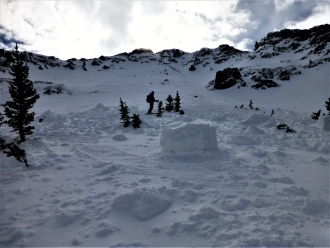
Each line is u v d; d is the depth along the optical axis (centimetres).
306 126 1268
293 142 854
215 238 277
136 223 318
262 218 316
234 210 344
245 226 298
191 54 12362
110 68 8625
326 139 895
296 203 363
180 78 7356
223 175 498
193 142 639
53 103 2644
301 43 6512
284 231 285
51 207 362
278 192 407
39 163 573
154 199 362
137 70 8612
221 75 4806
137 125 1126
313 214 332
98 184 452
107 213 342
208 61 9500
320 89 3462
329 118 1159
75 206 362
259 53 6888
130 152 711
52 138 891
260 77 4631
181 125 687
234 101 3512
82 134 987
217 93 4481
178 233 291
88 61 9419
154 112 1772
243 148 761
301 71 4747
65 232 298
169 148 645
